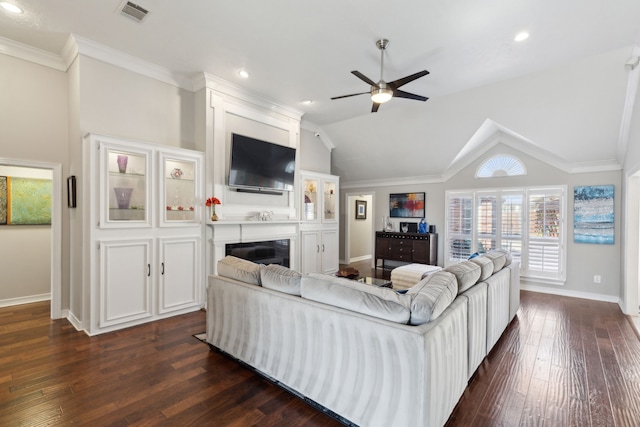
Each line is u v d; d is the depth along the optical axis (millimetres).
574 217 5008
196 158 3943
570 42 3104
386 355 1671
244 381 2334
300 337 2088
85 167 3197
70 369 2486
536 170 5363
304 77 4004
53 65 3586
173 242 3717
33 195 4324
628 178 4094
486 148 5902
